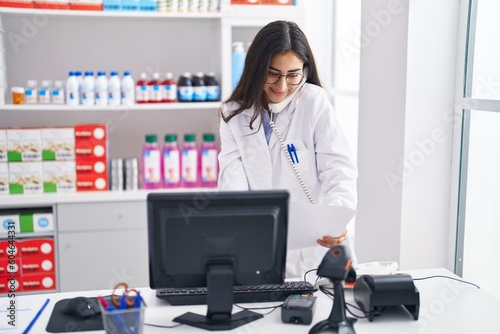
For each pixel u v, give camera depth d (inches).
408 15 90.1
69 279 117.7
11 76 124.4
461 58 91.3
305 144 82.4
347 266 56.9
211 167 122.0
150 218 57.4
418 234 96.5
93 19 126.1
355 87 132.0
